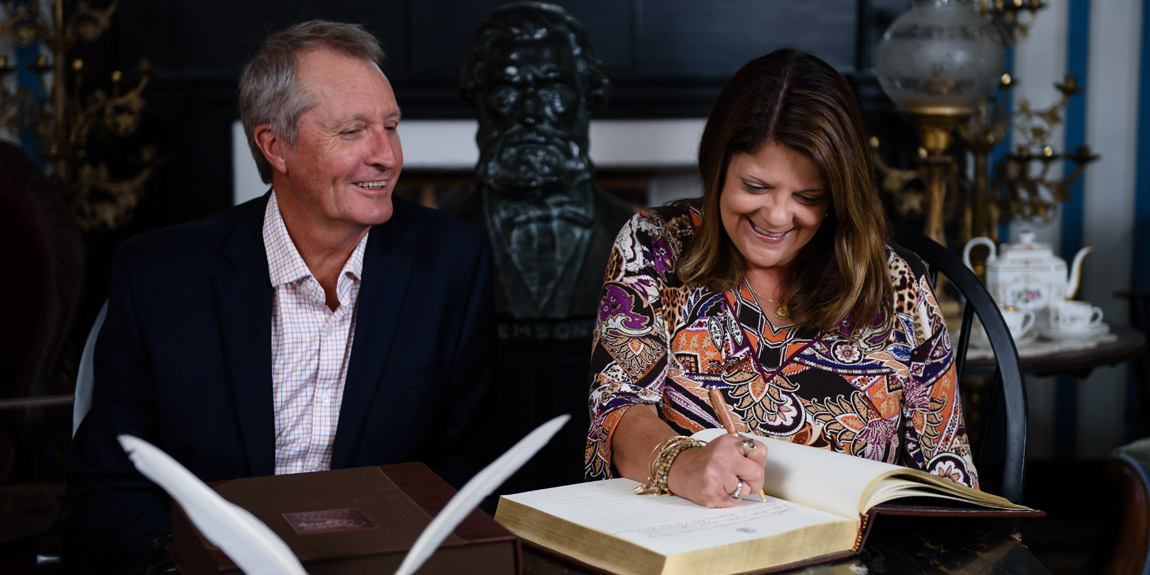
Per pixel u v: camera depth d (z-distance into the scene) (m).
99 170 2.80
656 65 3.14
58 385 2.32
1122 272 3.24
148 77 3.05
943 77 2.23
